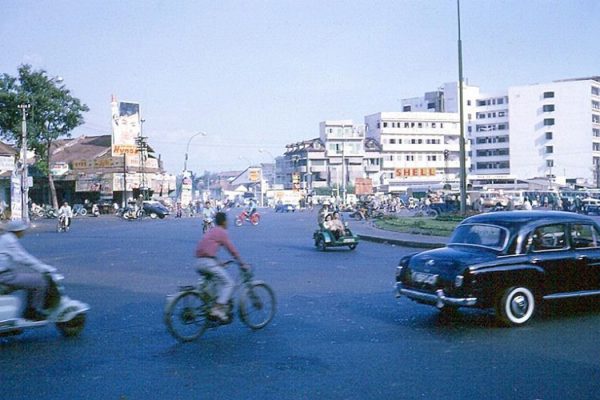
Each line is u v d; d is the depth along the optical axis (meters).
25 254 8.00
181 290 8.06
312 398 5.57
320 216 23.88
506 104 127.31
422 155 125.31
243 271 8.72
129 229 39.84
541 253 8.88
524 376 6.20
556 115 116.75
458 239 9.65
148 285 13.67
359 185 79.69
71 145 83.06
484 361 6.81
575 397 5.52
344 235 22.92
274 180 142.12
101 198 72.44
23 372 6.55
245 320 8.65
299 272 15.93
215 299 8.30
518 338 7.94
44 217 62.44
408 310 10.24
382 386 5.91
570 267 8.93
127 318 9.73
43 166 63.16
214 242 8.40
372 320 9.38
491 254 8.81
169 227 42.47
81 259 19.88
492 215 9.61
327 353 7.29
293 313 10.02
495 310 8.61
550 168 117.00
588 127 114.62
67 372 6.54
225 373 6.44
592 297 9.20
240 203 124.31
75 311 8.30
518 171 120.75
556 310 9.88
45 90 60.38
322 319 9.49
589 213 51.56
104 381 6.19
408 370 6.48
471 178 87.00
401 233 29.67
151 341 8.06
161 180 79.94
